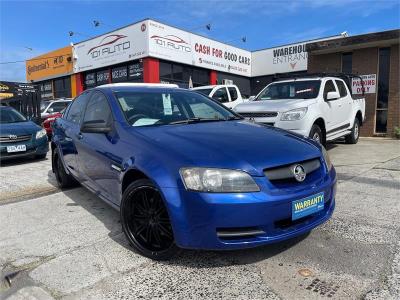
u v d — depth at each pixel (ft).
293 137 12.67
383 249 11.64
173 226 10.20
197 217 9.87
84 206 16.98
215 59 74.28
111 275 10.61
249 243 9.95
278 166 10.45
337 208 15.47
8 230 14.40
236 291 9.60
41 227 14.56
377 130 42.75
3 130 28.76
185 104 15.47
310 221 11.06
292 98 27.53
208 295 9.48
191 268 10.82
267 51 80.07
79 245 12.69
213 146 10.89
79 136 16.60
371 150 30.50
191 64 69.05
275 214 10.02
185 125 13.35
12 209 17.02
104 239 13.08
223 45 75.92
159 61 63.82
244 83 83.56
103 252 12.05
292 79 29.81
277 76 32.91
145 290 9.80
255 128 13.34
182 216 10.03
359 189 18.24
